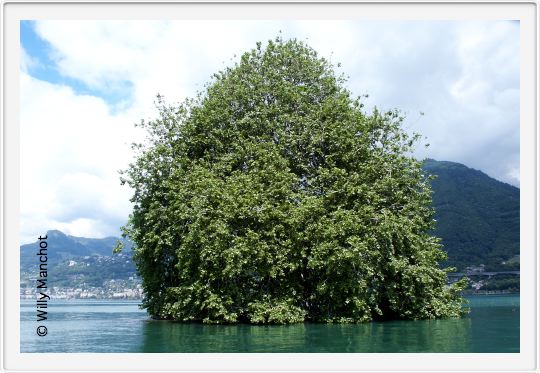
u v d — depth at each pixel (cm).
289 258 2917
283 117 3206
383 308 3275
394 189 3150
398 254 3089
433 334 2303
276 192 2923
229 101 3372
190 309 3062
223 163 3131
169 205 3195
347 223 2733
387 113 3359
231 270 2766
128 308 5366
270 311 2859
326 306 3005
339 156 3162
